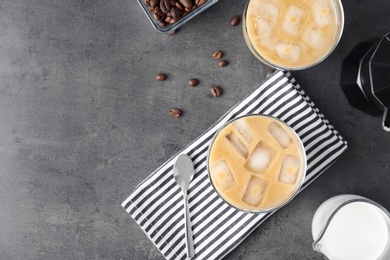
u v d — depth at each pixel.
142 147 0.66
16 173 0.67
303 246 0.64
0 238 0.67
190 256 0.63
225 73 0.65
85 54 0.66
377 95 0.57
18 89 0.66
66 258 0.66
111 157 0.66
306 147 0.62
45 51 0.66
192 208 0.63
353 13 0.64
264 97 0.62
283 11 0.59
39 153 0.67
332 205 0.61
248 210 0.59
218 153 0.59
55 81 0.66
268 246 0.65
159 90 0.65
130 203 0.63
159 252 0.66
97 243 0.66
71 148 0.66
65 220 0.66
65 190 0.66
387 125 0.58
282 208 0.64
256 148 0.59
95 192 0.66
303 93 0.63
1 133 0.67
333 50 0.63
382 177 0.64
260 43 0.59
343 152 0.64
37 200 0.67
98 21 0.65
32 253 0.67
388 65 0.57
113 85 0.66
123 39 0.65
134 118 0.66
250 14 0.59
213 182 0.59
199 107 0.65
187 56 0.65
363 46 0.62
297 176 0.59
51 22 0.66
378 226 0.61
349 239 0.61
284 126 0.58
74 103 0.66
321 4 0.59
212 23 0.65
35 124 0.67
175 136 0.65
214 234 0.63
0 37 0.66
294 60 0.59
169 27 0.62
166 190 0.63
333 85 0.64
